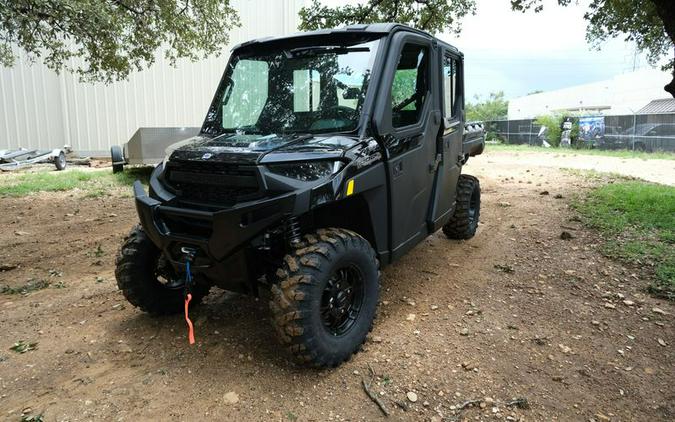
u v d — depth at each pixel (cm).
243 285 345
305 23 1330
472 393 312
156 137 1202
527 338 381
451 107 540
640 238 615
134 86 2214
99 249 639
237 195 323
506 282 498
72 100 2148
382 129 364
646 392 315
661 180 1238
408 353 359
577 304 442
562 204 865
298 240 328
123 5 1194
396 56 387
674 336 383
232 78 436
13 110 2084
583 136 2767
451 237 650
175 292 424
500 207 869
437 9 1385
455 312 429
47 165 1897
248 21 2292
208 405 302
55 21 1005
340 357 334
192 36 1367
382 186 368
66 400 309
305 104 392
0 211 908
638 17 1195
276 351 364
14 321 425
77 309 449
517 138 3306
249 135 387
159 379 330
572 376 331
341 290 344
